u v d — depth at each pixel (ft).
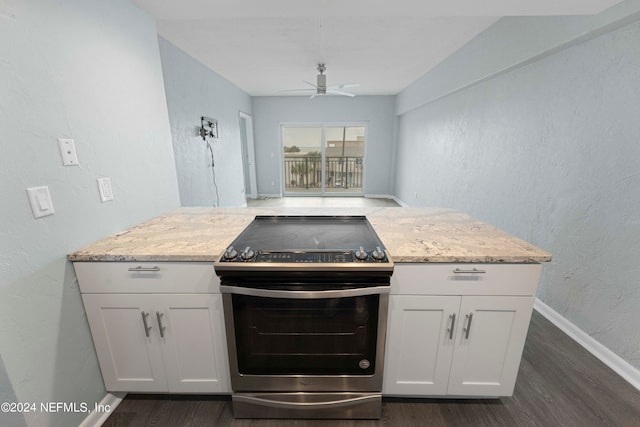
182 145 10.56
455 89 11.03
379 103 21.01
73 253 3.90
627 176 5.12
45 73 3.52
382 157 22.09
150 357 4.38
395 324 4.15
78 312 4.06
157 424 4.40
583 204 6.01
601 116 5.55
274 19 8.00
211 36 9.14
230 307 3.86
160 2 5.11
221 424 4.41
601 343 5.68
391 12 5.30
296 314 3.92
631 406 4.68
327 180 23.49
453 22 8.35
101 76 4.46
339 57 11.47
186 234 4.73
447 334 4.18
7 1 3.05
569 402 4.76
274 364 4.18
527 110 7.64
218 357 4.37
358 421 4.46
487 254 3.86
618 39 5.18
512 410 4.63
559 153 6.59
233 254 3.67
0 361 3.14
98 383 4.43
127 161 5.12
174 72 9.91
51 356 3.68
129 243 4.31
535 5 4.96
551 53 6.66
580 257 6.11
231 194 16.11
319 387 4.27
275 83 16.25
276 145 21.98
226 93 15.23
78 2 3.98
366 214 5.98
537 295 7.34
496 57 8.32
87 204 4.23
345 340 4.05
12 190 3.16
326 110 21.20
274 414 4.45
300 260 3.63
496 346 4.21
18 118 3.21
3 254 3.09
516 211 8.19
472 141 10.60
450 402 4.80
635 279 5.06
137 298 4.09
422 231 4.86
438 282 3.94
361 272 3.57
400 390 4.52
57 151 3.71
